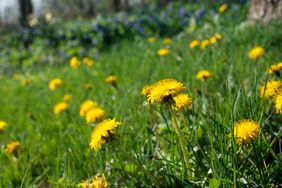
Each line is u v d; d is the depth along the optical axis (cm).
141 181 117
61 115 180
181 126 125
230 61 169
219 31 273
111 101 181
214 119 114
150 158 126
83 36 628
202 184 107
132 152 126
